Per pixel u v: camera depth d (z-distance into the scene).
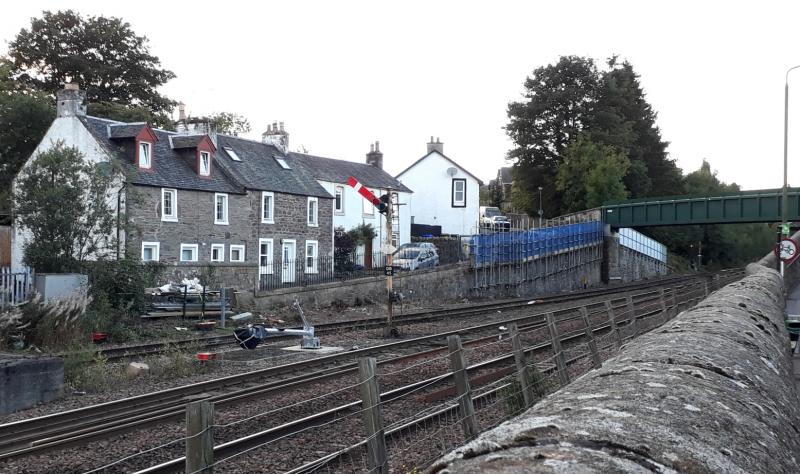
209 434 4.05
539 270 49.91
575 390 4.41
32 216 21.34
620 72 79.56
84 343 18.48
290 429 9.18
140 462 8.09
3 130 42.72
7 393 11.65
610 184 62.66
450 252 46.75
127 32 53.00
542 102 68.44
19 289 19.20
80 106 32.47
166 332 21.44
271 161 41.03
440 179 60.03
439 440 8.34
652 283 53.03
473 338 20.00
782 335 9.74
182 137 34.72
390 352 17.42
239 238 35.81
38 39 50.44
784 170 29.95
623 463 2.72
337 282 32.16
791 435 4.38
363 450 8.41
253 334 18.02
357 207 47.88
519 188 73.69
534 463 2.69
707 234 80.12
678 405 3.77
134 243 29.86
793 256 26.31
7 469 7.79
